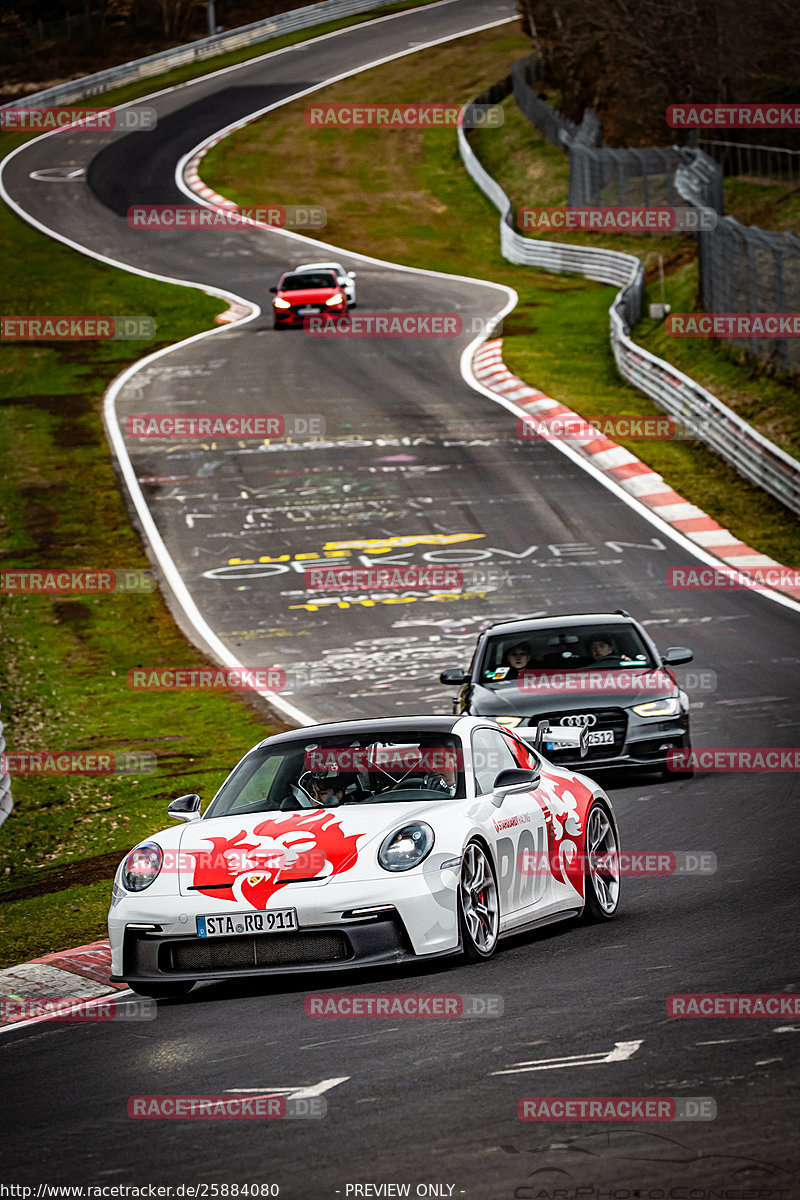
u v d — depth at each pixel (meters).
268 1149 20.39
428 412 145.75
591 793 36.75
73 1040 28.12
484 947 31.08
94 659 90.88
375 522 115.25
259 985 31.45
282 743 35.06
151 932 29.98
